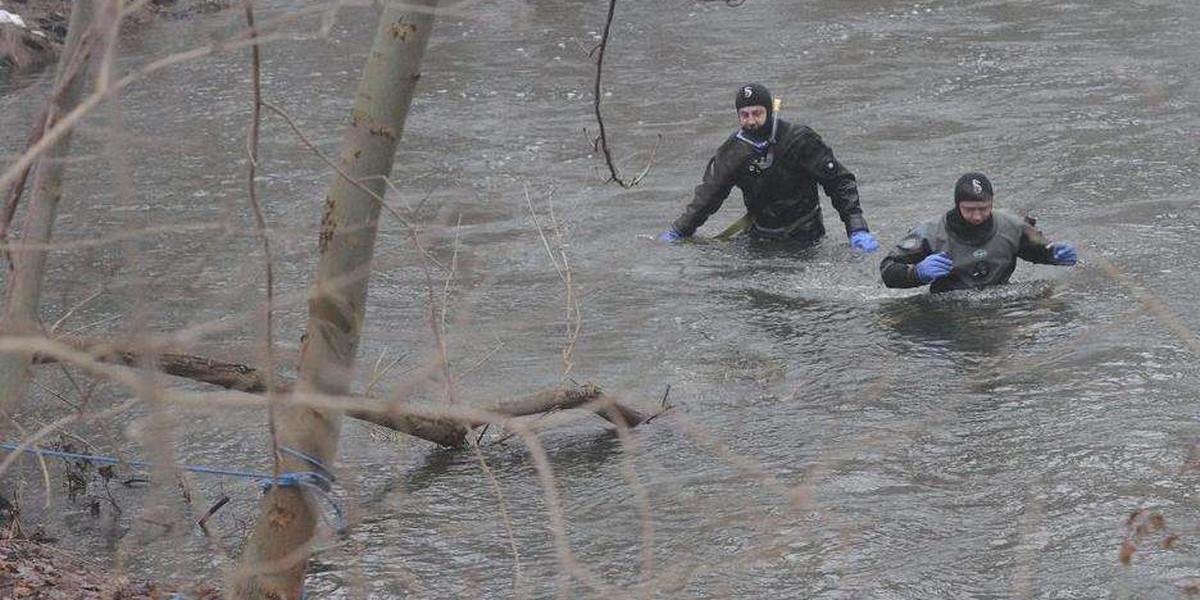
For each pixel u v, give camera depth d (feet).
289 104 179.93
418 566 66.54
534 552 67.67
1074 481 71.56
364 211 50.31
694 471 75.72
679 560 65.92
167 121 165.89
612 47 213.66
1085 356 88.69
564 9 240.53
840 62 197.47
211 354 89.45
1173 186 130.00
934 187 136.26
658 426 82.43
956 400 83.41
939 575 63.26
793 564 64.90
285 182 144.05
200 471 70.85
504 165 151.74
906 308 101.91
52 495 75.00
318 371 50.70
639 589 62.28
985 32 210.79
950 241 104.68
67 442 78.23
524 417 78.64
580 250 119.96
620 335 98.48
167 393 31.09
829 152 119.24
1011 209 125.90
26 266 49.08
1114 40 199.41
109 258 113.50
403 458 79.15
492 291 108.37
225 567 55.16
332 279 48.14
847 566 64.39
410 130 168.14
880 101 173.68
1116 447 75.00
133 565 66.74
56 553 67.31
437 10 50.14
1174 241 113.50
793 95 179.93
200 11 176.35
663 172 147.54
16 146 121.60
